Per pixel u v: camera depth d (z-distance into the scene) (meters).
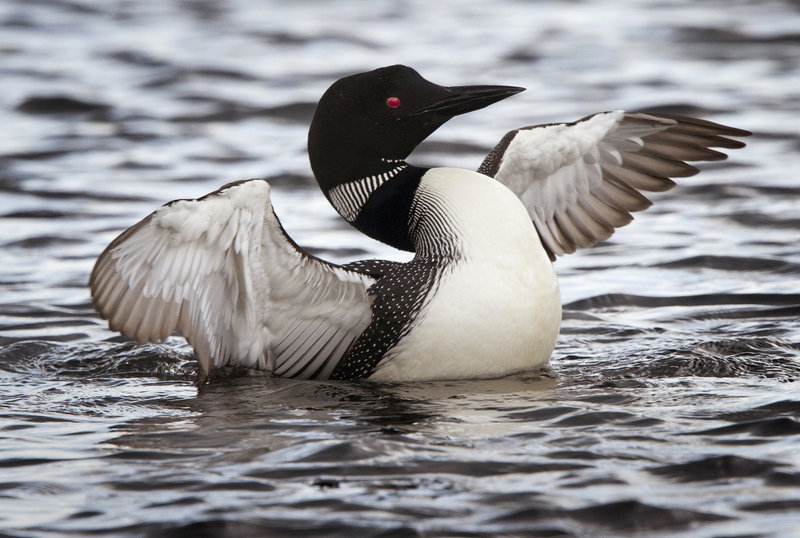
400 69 10.09
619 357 9.78
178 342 10.63
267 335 9.45
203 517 6.37
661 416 7.95
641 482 6.75
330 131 10.07
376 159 10.02
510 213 9.22
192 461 7.34
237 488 6.82
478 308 8.98
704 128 10.35
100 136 20.53
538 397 8.59
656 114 10.24
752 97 22.48
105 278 8.76
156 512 6.49
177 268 8.91
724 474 6.83
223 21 31.16
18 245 14.40
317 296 9.21
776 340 10.05
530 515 6.33
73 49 27.58
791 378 8.88
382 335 9.19
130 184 17.50
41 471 7.21
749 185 16.84
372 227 10.03
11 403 8.79
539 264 9.23
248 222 8.73
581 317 11.42
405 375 9.27
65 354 10.27
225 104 22.67
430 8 33.44
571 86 23.91
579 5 33.62
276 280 9.13
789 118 20.78
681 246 13.99
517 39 28.77
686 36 28.89
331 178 10.17
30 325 11.25
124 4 33.25
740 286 12.24
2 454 7.55
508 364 9.23
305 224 15.52
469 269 9.04
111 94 23.39
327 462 7.21
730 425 7.68
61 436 7.93
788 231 14.52
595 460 7.11
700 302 11.76
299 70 25.59
